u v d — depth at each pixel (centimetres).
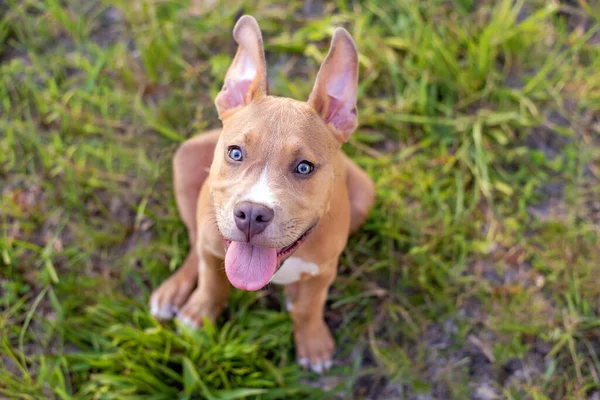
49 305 93
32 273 94
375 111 108
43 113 104
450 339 94
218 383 87
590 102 109
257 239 68
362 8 114
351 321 95
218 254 80
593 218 102
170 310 92
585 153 106
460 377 92
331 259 80
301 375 90
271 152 70
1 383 87
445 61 108
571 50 112
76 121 104
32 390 86
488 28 107
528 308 96
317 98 73
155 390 87
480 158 102
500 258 99
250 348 88
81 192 100
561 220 101
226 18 111
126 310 91
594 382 92
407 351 93
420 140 106
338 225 78
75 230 98
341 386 90
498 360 93
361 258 98
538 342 94
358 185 88
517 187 103
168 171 101
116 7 113
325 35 112
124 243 98
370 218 99
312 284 83
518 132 107
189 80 108
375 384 91
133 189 100
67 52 110
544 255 99
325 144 72
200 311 90
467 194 103
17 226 97
